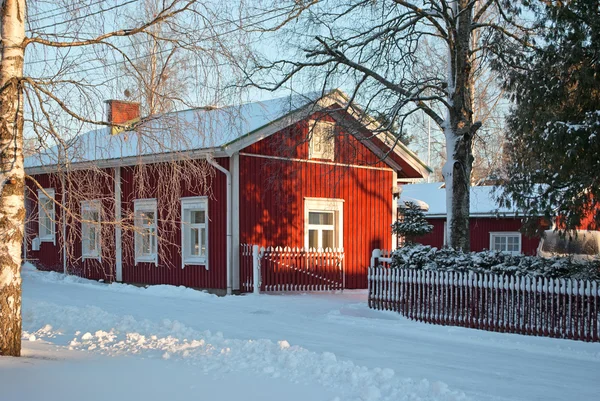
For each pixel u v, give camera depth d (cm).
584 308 1223
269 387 741
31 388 683
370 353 1099
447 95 1862
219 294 2044
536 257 1461
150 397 676
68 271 2492
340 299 1980
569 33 1245
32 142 981
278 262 2081
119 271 2366
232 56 1038
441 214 3334
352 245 2405
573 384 891
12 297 884
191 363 866
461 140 1800
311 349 1117
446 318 1459
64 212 1034
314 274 2172
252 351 972
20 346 901
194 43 1008
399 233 2430
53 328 1268
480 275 1393
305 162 2256
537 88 1294
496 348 1192
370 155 2481
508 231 3086
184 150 1053
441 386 761
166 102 1020
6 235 879
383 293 1644
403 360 1041
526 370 984
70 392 678
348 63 1789
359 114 1984
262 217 2119
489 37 1739
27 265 2655
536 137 1257
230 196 2030
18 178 891
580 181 1259
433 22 1780
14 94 882
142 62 1017
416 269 1584
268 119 2061
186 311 1620
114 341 1065
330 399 693
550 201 1328
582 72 1205
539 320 1286
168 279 2205
